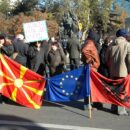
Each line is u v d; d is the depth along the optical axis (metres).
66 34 24.05
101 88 10.77
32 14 62.78
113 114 10.77
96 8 60.03
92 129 9.19
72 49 16.50
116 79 10.66
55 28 53.16
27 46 12.61
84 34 55.78
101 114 10.72
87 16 56.75
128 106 10.66
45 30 12.88
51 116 10.39
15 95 11.31
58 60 13.52
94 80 10.77
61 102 12.14
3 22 60.97
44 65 13.06
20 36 12.80
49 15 59.97
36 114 10.59
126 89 10.66
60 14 57.81
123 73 10.54
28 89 11.34
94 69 11.00
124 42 10.50
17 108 11.27
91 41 11.06
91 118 10.26
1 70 11.33
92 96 10.78
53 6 61.53
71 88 10.98
